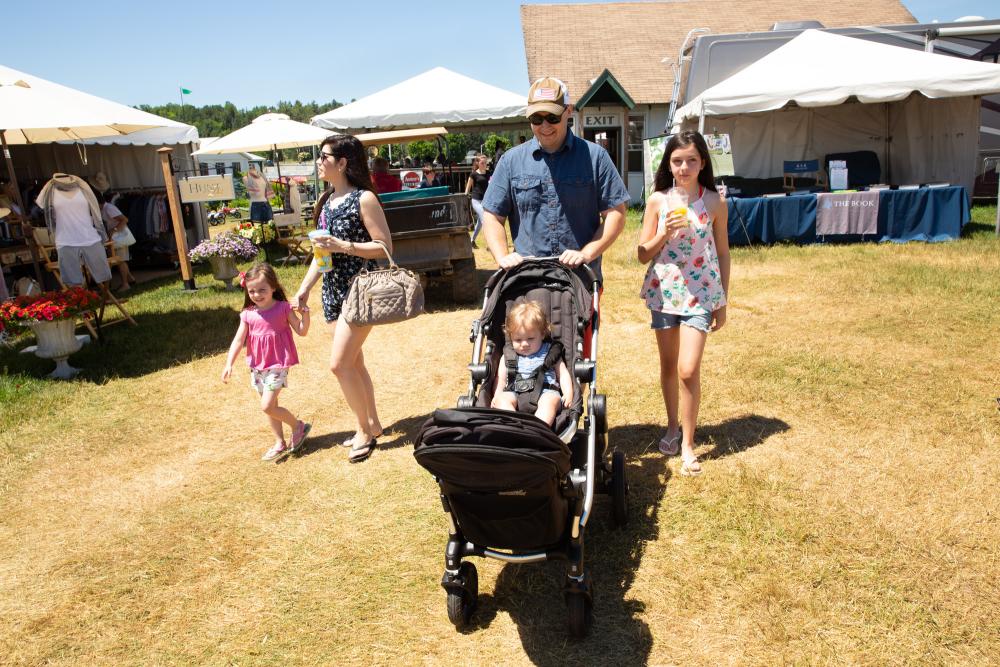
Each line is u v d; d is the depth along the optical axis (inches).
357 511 169.9
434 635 127.1
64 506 181.2
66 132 363.9
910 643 115.6
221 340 330.6
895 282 341.4
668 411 185.2
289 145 583.8
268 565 151.0
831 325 284.4
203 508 175.9
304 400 248.4
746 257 436.8
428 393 246.4
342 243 178.4
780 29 612.1
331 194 191.5
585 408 155.3
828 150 598.9
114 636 132.2
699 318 166.4
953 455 175.2
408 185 565.0
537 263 151.3
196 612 137.5
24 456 211.6
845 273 369.7
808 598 127.6
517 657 120.0
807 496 161.0
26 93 286.7
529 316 137.1
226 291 453.1
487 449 102.3
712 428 199.6
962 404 203.5
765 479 169.2
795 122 596.7
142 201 595.5
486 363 143.3
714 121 601.9
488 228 163.5
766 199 477.1
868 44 522.0
